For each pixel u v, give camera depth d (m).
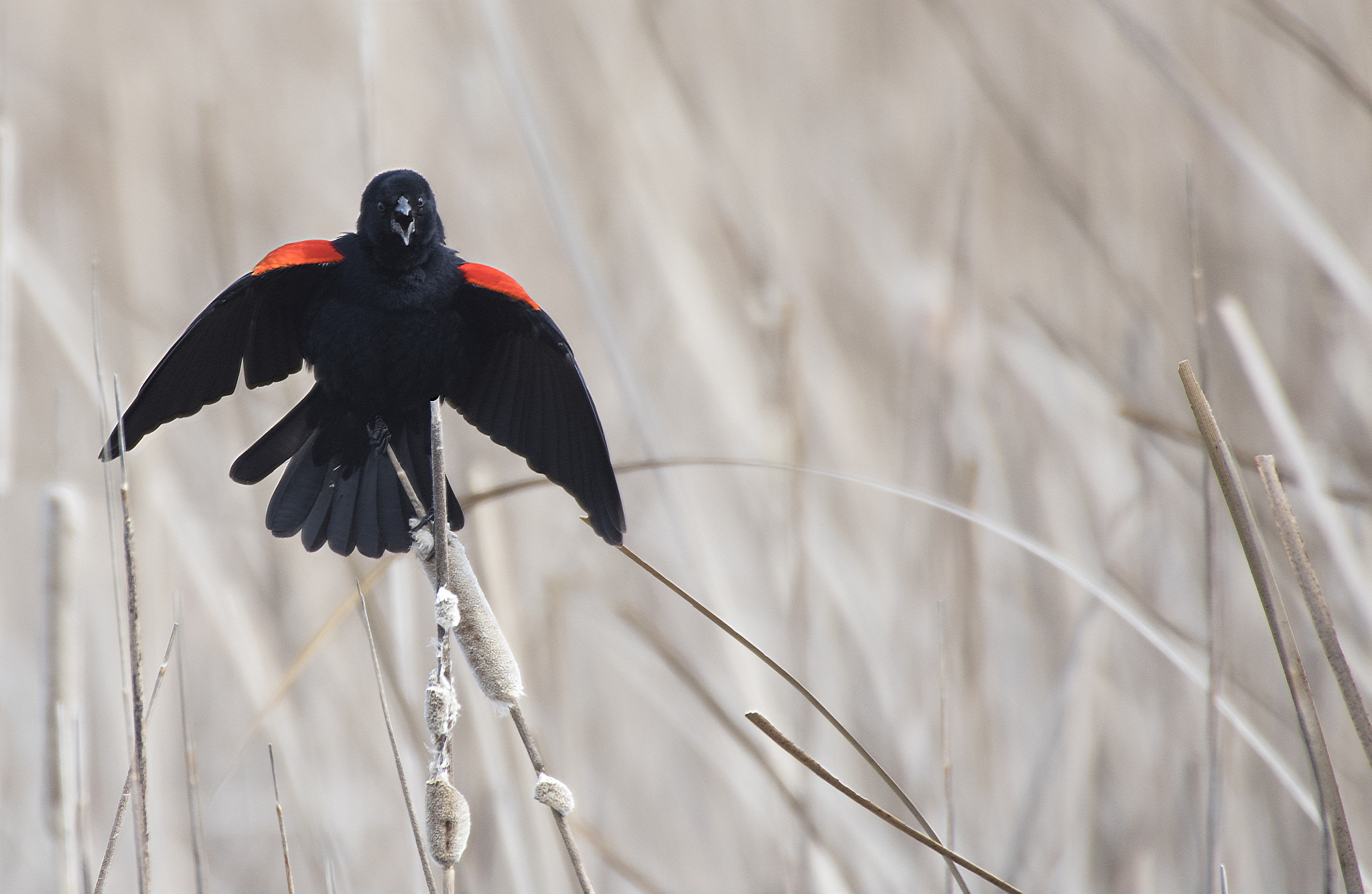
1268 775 7.24
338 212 11.74
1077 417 9.05
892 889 7.16
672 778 8.98
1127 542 8.27
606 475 4.34
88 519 9.23
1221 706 5.02
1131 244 11.10
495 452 9.30
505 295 4.50
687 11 13.00
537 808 7.08
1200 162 11.36
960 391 8.77
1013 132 9.84
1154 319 8.99
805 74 13.19
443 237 4.71
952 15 10.42
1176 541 8.22
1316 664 7.28
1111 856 7.76
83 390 10.25
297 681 7.88
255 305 4.50
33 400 10.68
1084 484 8.86
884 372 10.41
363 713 8.16
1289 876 7.01
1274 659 7.77
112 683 8.58
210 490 9.05
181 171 12.57
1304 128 11.77
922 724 7.86
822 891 6.59
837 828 7.64
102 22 14.09
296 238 11.78
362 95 6.41
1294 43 10.53
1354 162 11.44
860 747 4.07
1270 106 11.83
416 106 11.83
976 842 7.52
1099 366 8.91
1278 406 5.75
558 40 11.91
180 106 13.28
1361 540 7.52
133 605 3.73
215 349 4.39
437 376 4.60
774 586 8.14
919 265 10.67
